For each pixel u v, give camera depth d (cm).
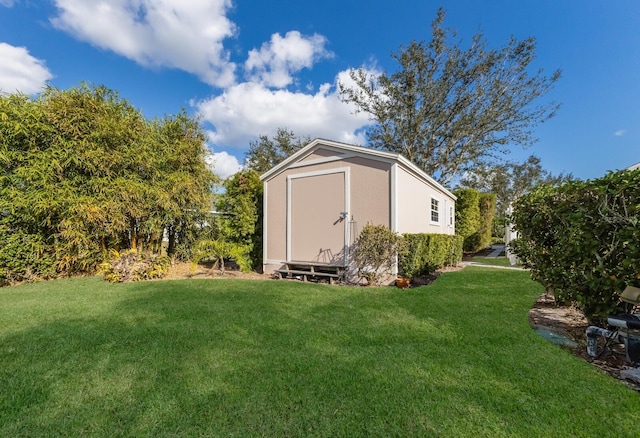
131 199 739
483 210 1645
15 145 637
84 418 191
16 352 285
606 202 276
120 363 262
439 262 852
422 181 912
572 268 311
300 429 179
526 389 218
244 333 334
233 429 179
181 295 520
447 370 247
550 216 339
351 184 759
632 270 265
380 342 308
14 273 650
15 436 176
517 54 1642
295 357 273
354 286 655
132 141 771
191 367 254
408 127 1919
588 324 329
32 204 637
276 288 586
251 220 890
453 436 172
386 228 702
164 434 176
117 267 671
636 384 225
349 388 221
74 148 680
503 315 400
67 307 440
